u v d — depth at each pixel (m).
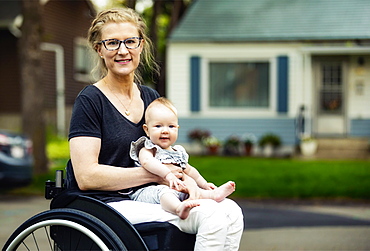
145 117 2.94
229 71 14.88
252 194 8.95
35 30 10.24
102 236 2.56
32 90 10.27
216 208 2.64
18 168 8.33
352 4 15.52
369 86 14.84
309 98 14.65
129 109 2.97
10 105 15.75
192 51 14.90
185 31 15.02
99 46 2.94
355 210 7.83
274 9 15.65
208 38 14.65
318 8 15.49
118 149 2.88
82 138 2.76
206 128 14.95
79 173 2.74
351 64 14.95
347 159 13.48
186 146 14.97
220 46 14.78
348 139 14.36
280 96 14.60
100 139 2.81
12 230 6.25
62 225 2.66
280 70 14.59
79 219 2.62
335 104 15.10
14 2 15.24
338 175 10.34
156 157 2.86
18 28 14.90
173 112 2.90
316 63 15.15
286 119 14.60
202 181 2.99
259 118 14.72
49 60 16.39
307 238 5.97
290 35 14.48
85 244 2.77
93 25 2.94
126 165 2.92
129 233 2.60
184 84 14.99
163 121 2.86
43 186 9.35
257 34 14.65
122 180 2.77
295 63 14.54
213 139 14.58
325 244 5.66
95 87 2.91
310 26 14.80
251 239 5.91
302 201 8.62
